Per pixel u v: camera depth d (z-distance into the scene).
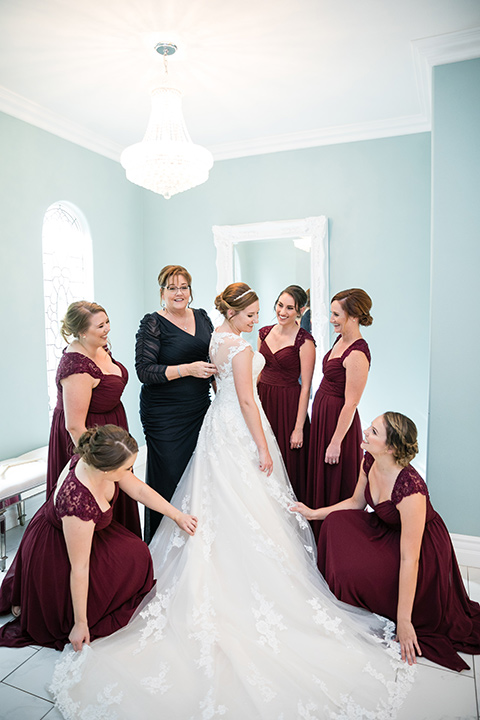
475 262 2.81
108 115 3.78
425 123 3.94
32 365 3.74
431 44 2.74
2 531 2.92
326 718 1.72
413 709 1.80
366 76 3.19
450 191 2.84
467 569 2.88
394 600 2.19
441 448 2.95
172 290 2.68
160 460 2.74
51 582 2.14
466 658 2.09
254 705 1.75
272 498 2.46
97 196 4.39
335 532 2.37
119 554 2.21
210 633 2.02
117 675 1.91
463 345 2.86
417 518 2.06
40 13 2.43
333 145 4.25
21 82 3.21
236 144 4.47
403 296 4.17
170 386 2.70
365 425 4.34
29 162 3.68
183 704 1.79
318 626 2.08
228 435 2.46
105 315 2.48
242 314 2.49
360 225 4.24
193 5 2.39
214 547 2.28
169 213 4.89
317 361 4.34
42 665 2.08
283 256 4.42
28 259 3.69
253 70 3.08
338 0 2.37
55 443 2.62
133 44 2.75
